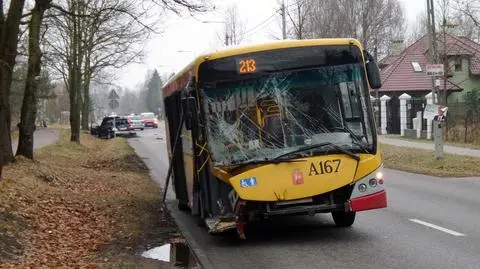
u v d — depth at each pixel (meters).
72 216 12.15
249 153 9.20
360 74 9.50
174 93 13.05
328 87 9.43
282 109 9.33
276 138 9.23
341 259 8.26
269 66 9.44
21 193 12.70
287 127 9.27
